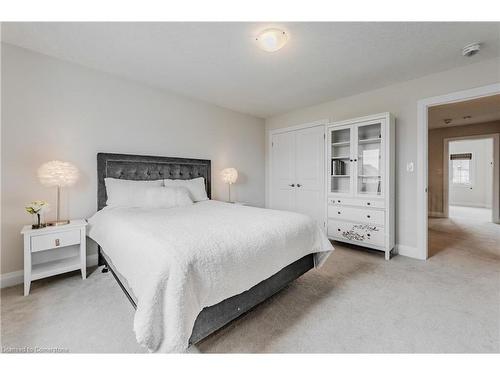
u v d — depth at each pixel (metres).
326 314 1.64
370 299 1.84
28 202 2.17
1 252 2.05
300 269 2.00
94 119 2.56
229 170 3.74
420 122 2.76
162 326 1.08
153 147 3.05
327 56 2.28
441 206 5.64
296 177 4.14
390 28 1.85
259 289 1.59
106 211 2.31
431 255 2.89
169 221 1.79
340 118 3.51
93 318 1.57
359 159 3.09
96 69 2.55
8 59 2.07
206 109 3.66
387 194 2.77
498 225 4.66
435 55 2.26
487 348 1.30
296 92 3.23
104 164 2.60
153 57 2.30
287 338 1.39
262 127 4.61
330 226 3.35
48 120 2.28
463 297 1.85
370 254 2.94
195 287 1.17
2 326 1.48
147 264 1.23
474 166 7.39
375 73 2.65
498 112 4.13
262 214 2.12
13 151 2.10
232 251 1.37
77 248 2.47
